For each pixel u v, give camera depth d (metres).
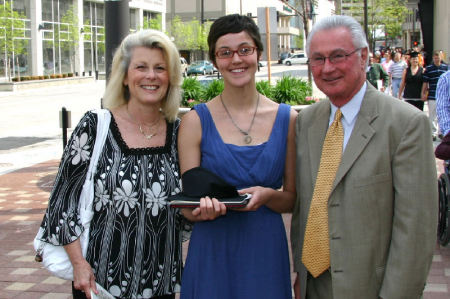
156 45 2.68
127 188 2.59
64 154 2.61
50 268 2.59
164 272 2.69
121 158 2.63
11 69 40.19
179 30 61.28
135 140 2.68
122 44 2.74
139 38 2.69
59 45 45.00
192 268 2.63
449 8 21.06
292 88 10.90
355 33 2.33
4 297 4.53
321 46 2.34
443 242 5.26
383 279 2.30
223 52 2.65
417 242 2.21
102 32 51.97
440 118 4.83
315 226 2.43
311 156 2.48
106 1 6.80
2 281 4.90
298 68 52.59
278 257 2.65
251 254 2.62
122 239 2.60
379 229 2.29
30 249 5.82
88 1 49.78
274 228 2.67
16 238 6.24
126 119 2.72
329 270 2.42
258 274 2.61
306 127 2.57
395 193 2.28
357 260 2.29
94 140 2.62
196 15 73.19
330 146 2.42
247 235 2.62
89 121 2.62
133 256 2.61
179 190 2.70
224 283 2.60
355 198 2.29
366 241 2.28
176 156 2.75
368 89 2.40
